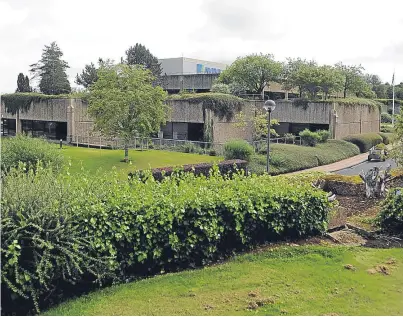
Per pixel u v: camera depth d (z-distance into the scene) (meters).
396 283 6.35
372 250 7.77
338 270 6.75
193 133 32.22
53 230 5.50
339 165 26.78
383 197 11.97
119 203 6.38
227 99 30.86
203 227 6.89
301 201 8.23
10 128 40.72
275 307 5.45
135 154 25.45
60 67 48.00
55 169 13.41
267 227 7.87
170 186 7.68
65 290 5.88
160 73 51.81
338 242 8.28
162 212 6.57
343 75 42.91
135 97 22.75
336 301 5.70
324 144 31.06
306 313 5.31
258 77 40.38
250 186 8.19
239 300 5.61
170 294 5.77
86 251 5.88
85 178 7.09
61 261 5.57
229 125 31.12
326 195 8.66
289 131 36.22
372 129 41.28
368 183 12.22
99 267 5.97
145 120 22.89
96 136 30.97
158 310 5.30
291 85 40.25
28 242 5.42
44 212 5.55
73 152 25.50
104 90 23.08
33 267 5.41
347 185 12.76
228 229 7.31
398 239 8.62
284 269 6.74
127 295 5.75
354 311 5.41
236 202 7.40
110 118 22.83
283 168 23.64
